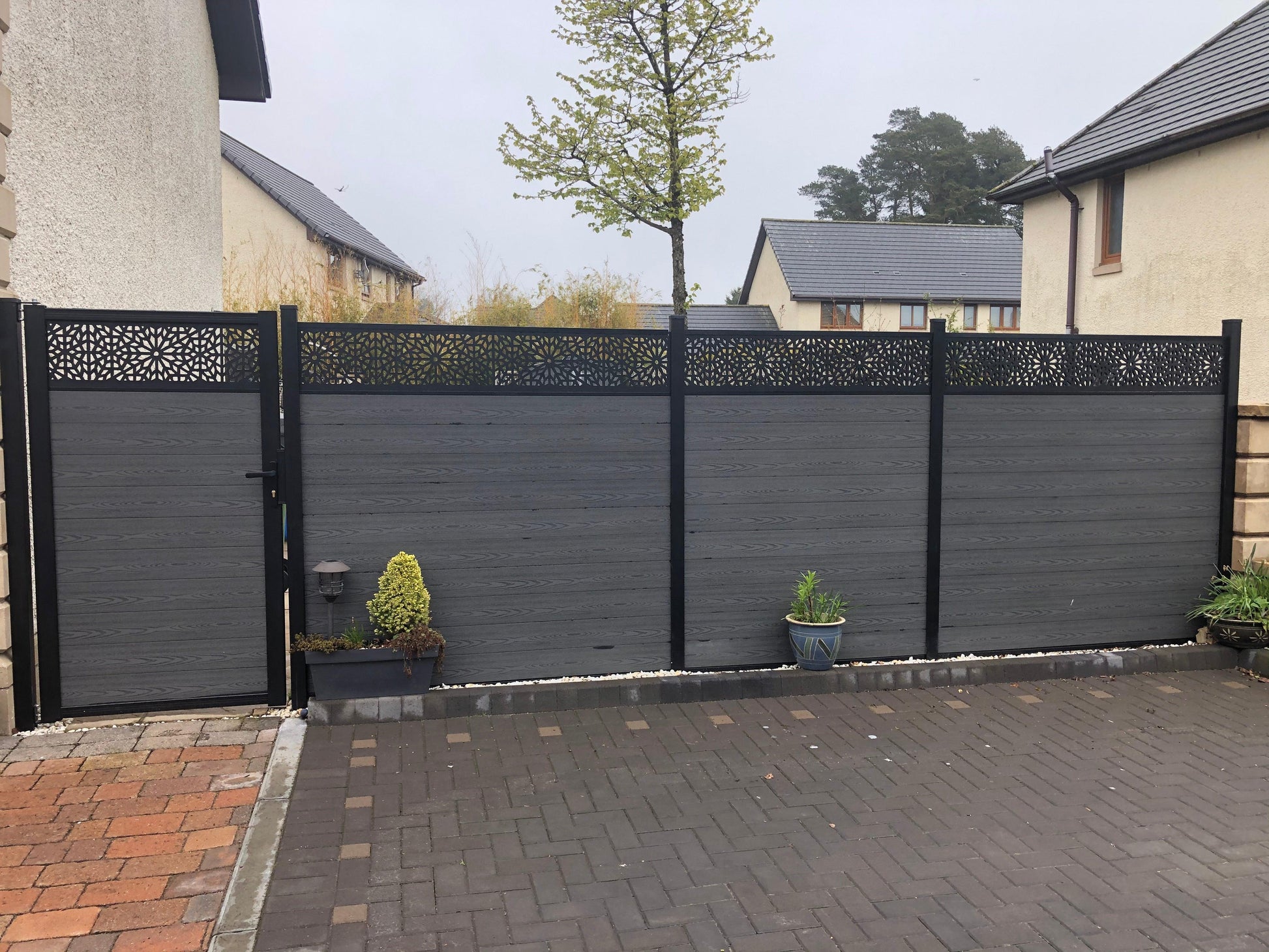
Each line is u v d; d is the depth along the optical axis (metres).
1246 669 6.08
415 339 5.15
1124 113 11.75
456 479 5.25
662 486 5.52
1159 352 6.18
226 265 15.29
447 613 5.28
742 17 12.20
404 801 4.01
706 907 3.22
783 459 5.68
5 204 4.52
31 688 4.67
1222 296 9.59
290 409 4.98
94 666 4.80
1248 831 3.82
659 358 5.48
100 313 4.68
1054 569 6.11
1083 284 11.81
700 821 3.88
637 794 4.14
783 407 5.66
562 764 4.46
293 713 4.96
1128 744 4.79
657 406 5.49
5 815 3.75
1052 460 6.05
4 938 2.92
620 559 5.48
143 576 4.82
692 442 5.55
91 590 4.77
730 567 5.64
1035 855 3.62
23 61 5.04
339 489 5.11
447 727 4.91
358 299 14.35
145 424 4.77
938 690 5.66
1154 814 3.98
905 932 3.08
